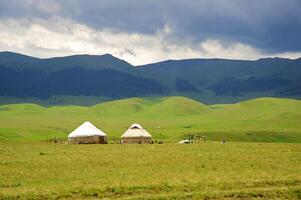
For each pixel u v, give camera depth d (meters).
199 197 44.38
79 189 46.44
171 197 43.91
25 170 61.00
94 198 44.66
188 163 67.31
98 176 55.84
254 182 50.47
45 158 73.75
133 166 64.88
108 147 99.88
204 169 61.66
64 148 96.31
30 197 43.66
